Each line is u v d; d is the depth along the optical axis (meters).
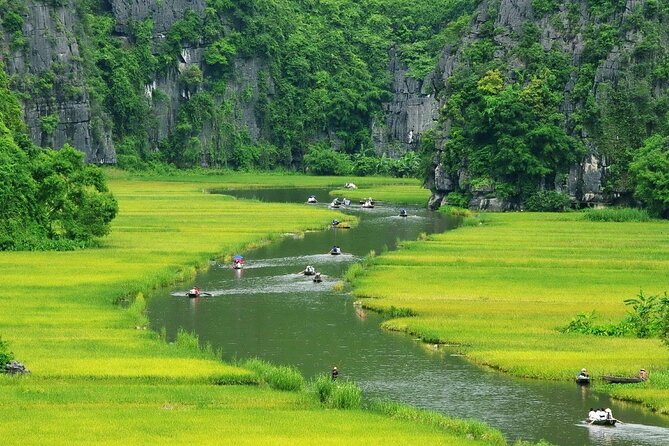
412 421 86.81
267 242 198.50
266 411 88.56
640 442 84.12
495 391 98.12
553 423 88.88
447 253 177.50
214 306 135.25
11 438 78.81
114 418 84.88
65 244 179.62
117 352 107.44
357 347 114.50
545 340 116.06
